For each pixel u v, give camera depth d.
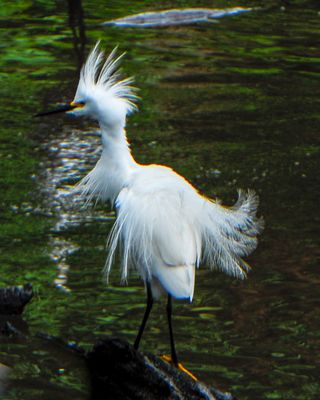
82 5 23.77
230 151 14.67
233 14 23.23
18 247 11.08
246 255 10.95
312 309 9.69
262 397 7.99
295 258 10.91
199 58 19.45
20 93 17.06
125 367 7.99
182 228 8.07
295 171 13.93
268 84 17.98
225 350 8.84
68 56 19.36
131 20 22.05
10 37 20.62
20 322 9.29
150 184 8.37
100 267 10.62
